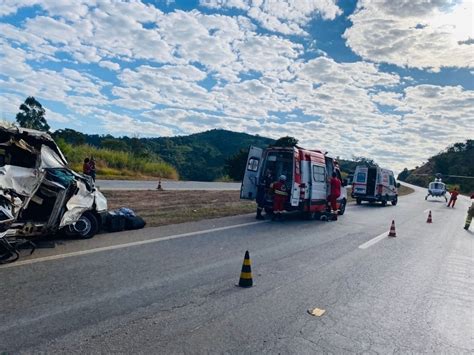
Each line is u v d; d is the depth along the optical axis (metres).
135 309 4.52
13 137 7.08
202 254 7.50
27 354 3.36
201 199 19.31
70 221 7.66
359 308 5.11
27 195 6.66
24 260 6.24
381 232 12.73
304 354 3.70
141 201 16.17
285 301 5.17
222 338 3.92
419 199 39.66
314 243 9.75
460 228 15.89
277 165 14.45
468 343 4.25
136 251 7.34
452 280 6.96
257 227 11.67
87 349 3.51
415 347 4.06
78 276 5.59
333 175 15.69
